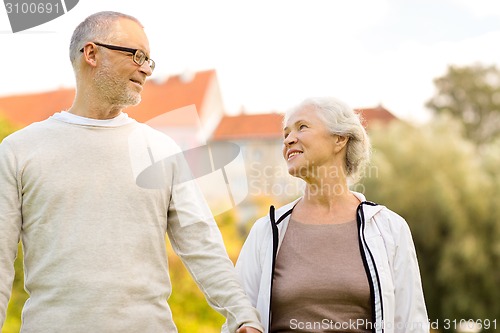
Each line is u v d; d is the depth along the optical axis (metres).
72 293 2.54
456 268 15.89
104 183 2.65
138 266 2.63
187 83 29.16
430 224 16.31
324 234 2.84
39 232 2.60
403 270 2.81
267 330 2.77
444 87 30.69
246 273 2.95
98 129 2.73
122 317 2.56
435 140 17.25
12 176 2.61
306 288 2.74
